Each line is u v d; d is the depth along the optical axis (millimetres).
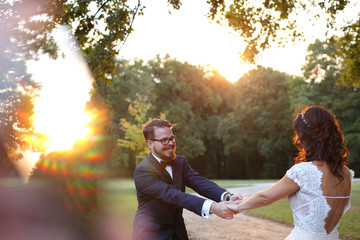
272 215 10688
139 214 2943
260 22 9992
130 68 43031
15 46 6262
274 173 49031
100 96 8602
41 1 6445
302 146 2473
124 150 42594
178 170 3070
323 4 9750
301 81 46031
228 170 55531
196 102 52469
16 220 6871
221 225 9234
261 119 44344
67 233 6430
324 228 2293
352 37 10352
